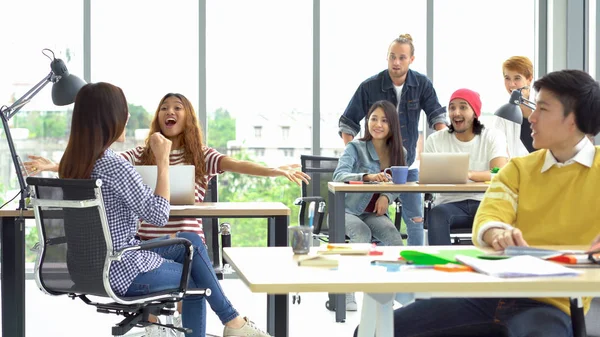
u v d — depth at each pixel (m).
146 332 3.59
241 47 6.36
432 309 2.01
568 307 2.01
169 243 2.90
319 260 1.83
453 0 6.37
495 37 6.40
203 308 3.24
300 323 4.61
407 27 6.37
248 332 3.27
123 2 6.30
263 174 4.07
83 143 2.87
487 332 1.98
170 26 6.32
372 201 4.87
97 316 4.94
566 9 6.25
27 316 4.94
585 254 1.86
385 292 1.58
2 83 6.28
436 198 4.91
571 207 2.21
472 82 6.41
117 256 2.77
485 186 4.28
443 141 4.95
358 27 6.36
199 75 6.31
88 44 6.25
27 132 6.30
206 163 4.13
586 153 2.21
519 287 1.57
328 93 6.37
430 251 2.06
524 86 5.38
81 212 2.81
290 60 6.38
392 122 4.81
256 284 1.57
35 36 6.30
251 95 6.37
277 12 6.35
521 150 5.31
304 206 4.95
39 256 2.94
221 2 6.32
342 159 4.82
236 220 6.29
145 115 6.34
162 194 3.09
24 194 3.73
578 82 2.16
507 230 2.11
